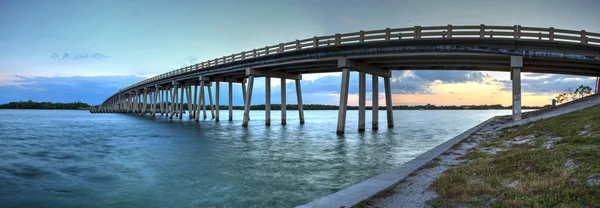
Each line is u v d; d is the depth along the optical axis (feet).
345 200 30.63
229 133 140.05
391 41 114.42
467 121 270.26
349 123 234.99
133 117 345.10
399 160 67.67
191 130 157.58
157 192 43.62
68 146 96.12
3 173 57.00
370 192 33.24
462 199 28.43
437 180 35.88
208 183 47.93
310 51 136.98
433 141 105.70
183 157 73.36
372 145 94.68
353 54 126.00
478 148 62.44
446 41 110.11
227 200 39.01
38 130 161.38
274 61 155.53
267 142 103.86
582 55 103.30
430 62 133.49
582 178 28.35
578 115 73.77
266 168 59.26
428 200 29.50
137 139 115.96
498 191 29.43
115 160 70.13
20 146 96.32
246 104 177.27
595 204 23.22
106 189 45.68
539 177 31.24
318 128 170.40
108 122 240.94
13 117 340.59
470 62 127.34
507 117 152.35
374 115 153.99
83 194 43.42
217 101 246.68
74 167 62.34
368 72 143.02
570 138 51.16
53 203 39.58
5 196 42.55
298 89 201.57
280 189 43.83
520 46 106.32
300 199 38.86
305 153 78.54
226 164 63.72
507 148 59.11
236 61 178.91
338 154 76.69
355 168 58.85
